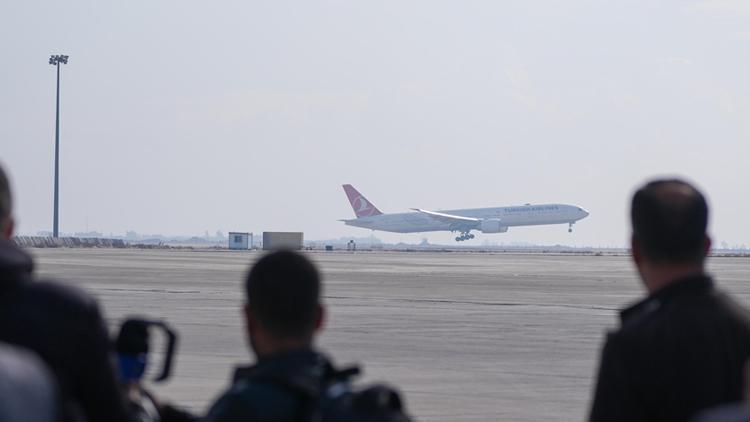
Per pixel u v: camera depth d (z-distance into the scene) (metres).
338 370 19.66
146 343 22.28
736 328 21.86
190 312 113.31
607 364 21.92
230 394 19.16
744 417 11.60
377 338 89.12
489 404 55.47
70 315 19.09
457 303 135.00
